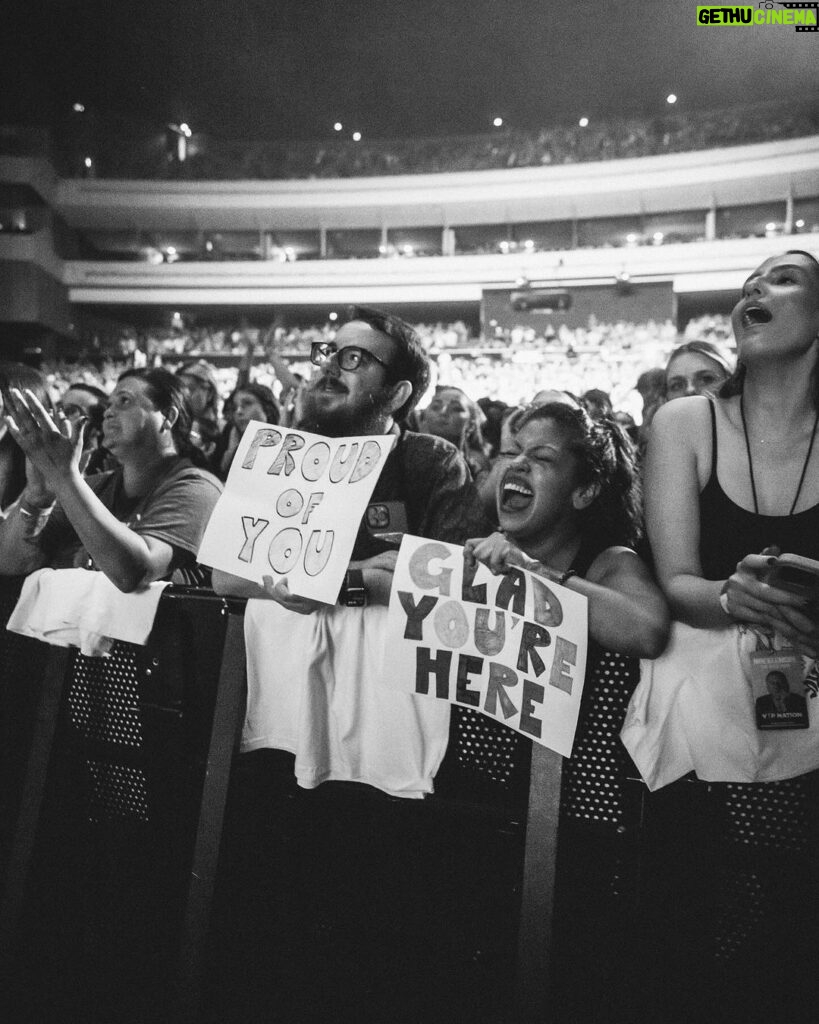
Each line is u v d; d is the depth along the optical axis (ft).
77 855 6.68
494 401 18.51
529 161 87.35
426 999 5.60
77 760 6.75
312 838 5.92
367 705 5.72
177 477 8.06
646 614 5.00
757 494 5.28
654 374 15.56
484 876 5.49
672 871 5.09
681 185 80.02
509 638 5.24
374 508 6.69
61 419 6.17
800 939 4.83
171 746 6.38
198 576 7.82
